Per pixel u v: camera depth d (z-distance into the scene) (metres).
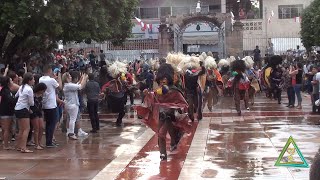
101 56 27.80
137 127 16.20
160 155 10.60
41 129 12.52
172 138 11.52
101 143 13.12
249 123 16.39
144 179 8.98
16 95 12.25
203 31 46.66
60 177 9.26
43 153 11.80
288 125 15.62
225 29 40.69
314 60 29.39
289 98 21.64
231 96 26.92
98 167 10.10
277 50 49.53
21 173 9.66
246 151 11.35
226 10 53.69
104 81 19.66
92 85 15.11
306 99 25.23
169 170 9.66
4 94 12.31
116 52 42.50
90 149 12.23
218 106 22.48
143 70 25.53
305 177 8.80
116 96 16.38
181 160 10.61
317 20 36.81
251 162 10.14
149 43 44.78
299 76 21.08
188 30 46.72
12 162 10.74
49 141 12.62
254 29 53.19
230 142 12.62
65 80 13.86
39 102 12.38
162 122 10.70
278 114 18.92
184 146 12.21
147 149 12.05
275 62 23.67
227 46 40.75
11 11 20.16
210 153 11.23
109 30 24.36
